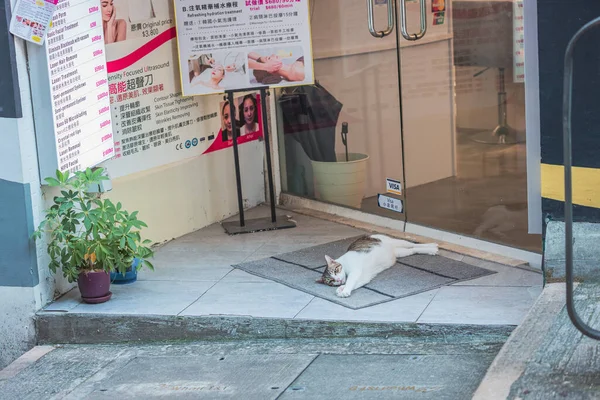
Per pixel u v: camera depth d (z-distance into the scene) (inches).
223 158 324.8
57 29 238.8
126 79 281.4
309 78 300.8
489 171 271.4
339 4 306.2
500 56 261.0
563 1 217.3
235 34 294.8
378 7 293.0
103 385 213.6
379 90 300.5
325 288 250.7
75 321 243.8
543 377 176.4
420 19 280.2
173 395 202.8
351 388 196.4
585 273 222.7
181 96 303.9
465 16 267.7
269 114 339.3
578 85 219.9
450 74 276.2
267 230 312.3
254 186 341.1
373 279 255.6
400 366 206.4
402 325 222.8
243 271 271.1
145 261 254.4
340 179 322.7
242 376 209.9
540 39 223.1
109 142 267.1
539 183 235.5
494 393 172.6
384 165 306.0
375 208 313.9
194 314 237.9
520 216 265.0
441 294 241.3
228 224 319.0
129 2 279.7
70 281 248.2
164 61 295.7
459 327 219.0
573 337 191.8
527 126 233.5
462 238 283.1
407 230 301.6
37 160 243.3
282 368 212.1
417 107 289.4
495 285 245.9
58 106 240.2
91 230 243.3
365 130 309.6
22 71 235.0
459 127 277.4
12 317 248.8
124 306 246.4
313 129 328.5
